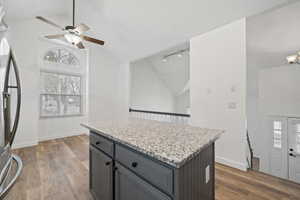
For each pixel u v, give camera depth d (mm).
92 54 4719
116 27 3805
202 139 1089
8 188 745
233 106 2473
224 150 2596
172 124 1739
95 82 4785
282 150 3631
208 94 2832
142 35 3680
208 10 2453
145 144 954
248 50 3402
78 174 2232
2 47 980
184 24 2877
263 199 1650
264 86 3893
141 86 6012
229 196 1698
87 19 4039
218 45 2668
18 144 3422
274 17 2518
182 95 7262
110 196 1227
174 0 2535
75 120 4770
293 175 3459
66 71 4574
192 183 883
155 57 5637
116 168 1164
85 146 3631
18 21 3402
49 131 4250
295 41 2824
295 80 3393
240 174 2219
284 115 3582
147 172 885
